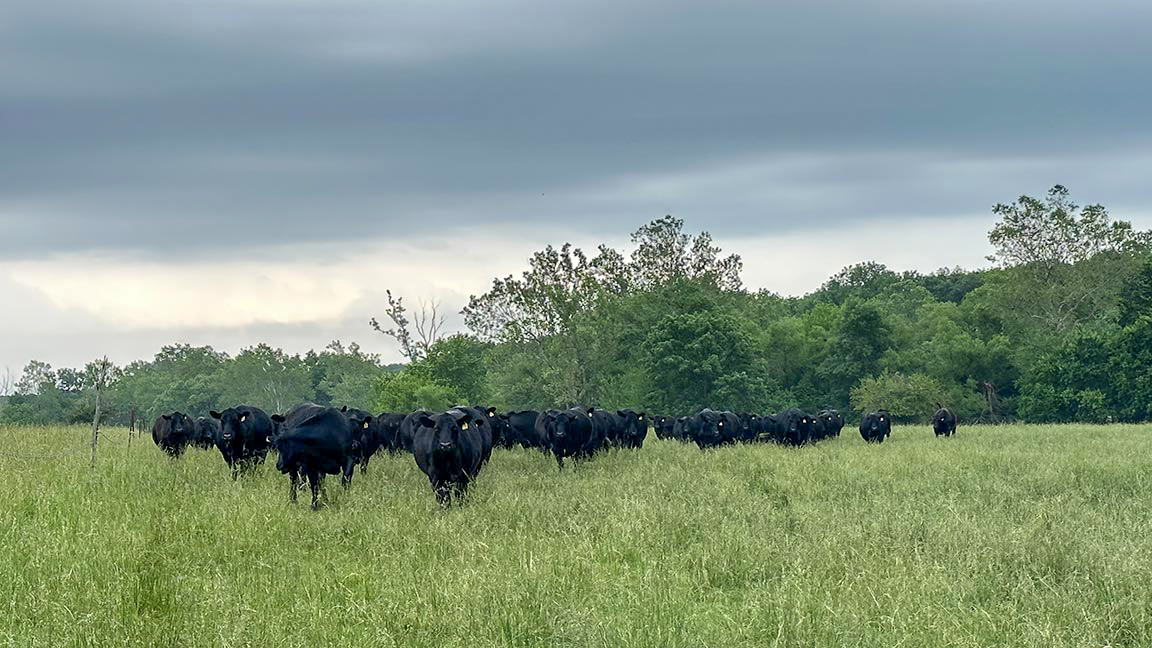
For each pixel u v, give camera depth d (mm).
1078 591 9977
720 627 9195
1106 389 65625
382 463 24438
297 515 15016
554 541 12562
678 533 13305
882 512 14484
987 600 10094
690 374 66250
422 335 73750
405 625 9383
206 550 12641
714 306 74688
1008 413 74125
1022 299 81000
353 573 11328
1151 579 10188
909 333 81250
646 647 8617
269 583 10977
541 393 73250
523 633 9094
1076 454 25156
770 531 13383
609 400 72312
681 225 85750
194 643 8711
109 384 23719
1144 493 17203
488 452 19594
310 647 8781
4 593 10250
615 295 77875
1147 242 83250
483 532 13445
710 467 22500
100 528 13234
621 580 10727
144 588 10305
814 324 90000
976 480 18734
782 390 80438
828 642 8570
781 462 23234
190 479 19781
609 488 18000
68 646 8641
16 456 22984
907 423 69688
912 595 9805
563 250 72938
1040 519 13484
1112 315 77125
